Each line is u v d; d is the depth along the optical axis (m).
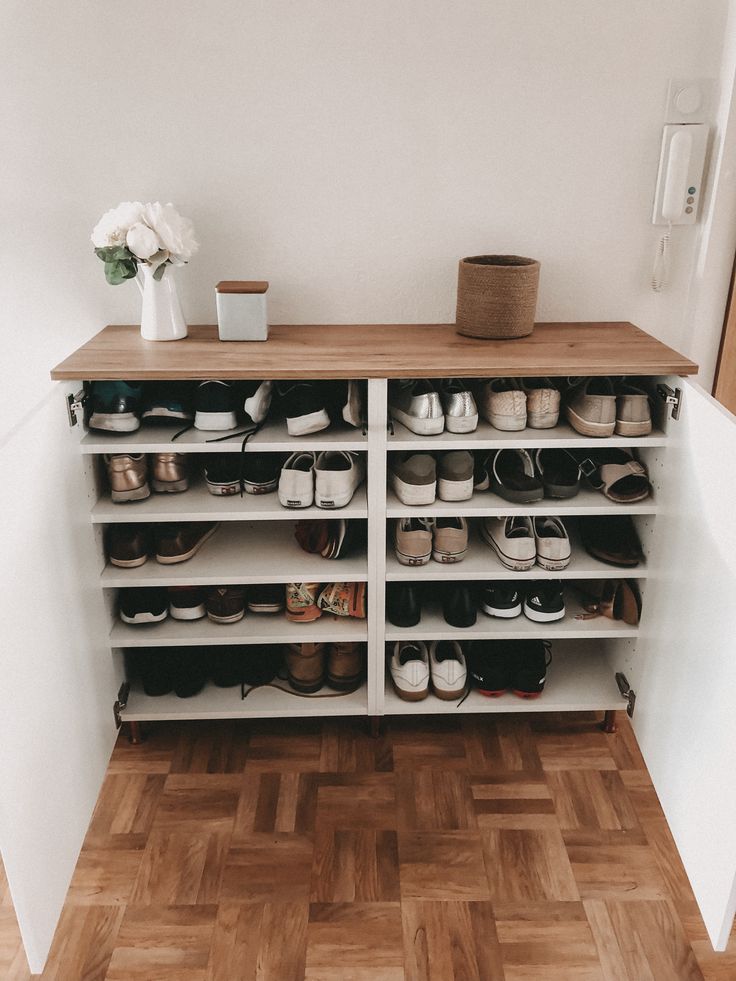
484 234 1.71
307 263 1.72
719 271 1.71
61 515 1.35
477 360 1.45
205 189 1.66
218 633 1.63
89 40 1.54
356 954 1.29
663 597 1.49
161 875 1.43
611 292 1.76
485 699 1.71
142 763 1.69
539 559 1.59
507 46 1.57
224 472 1.56
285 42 1.56
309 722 1.80
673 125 1.62
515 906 1.37
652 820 1.54
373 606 1.60
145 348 1.55
